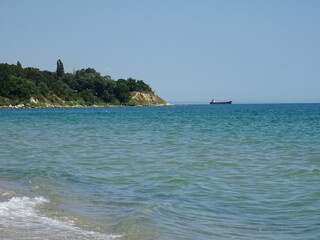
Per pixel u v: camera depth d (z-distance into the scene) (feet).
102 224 31.22
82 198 39.52
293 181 47.93
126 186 45.60
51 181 47.44
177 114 293.43
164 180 48.91
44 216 32.71
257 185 45.98
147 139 100.89
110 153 74.02
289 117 220.84
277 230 30.19
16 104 502.79
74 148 82.12
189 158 67.31
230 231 29.91
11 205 35.58
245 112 333.21
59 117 243.40
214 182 47.73
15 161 63.98
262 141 94.38
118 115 278.05
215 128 139.13
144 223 30.94
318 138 99.45
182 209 35.63
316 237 28.40
